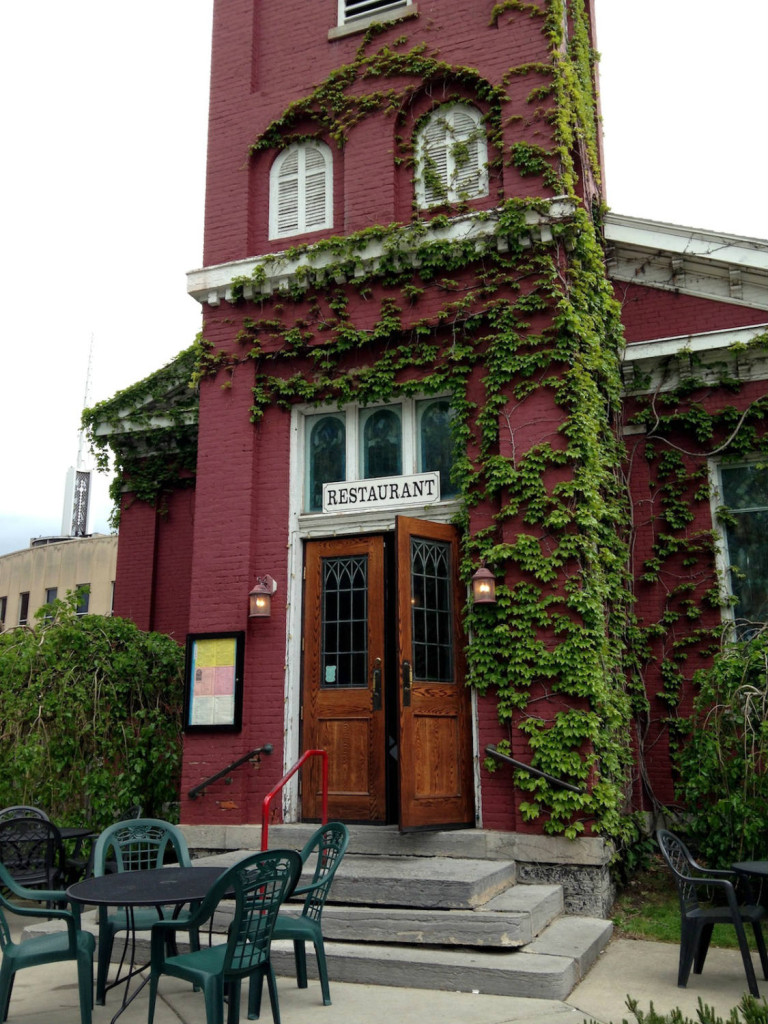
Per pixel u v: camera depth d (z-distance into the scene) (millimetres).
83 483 47219
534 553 8258
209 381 10234
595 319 9477
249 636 9430
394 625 9172
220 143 10977
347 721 8891
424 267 9359
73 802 9914
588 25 13406
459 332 9188
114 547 35562
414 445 9508
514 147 9227
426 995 5816
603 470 8977
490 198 9508
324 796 8188
